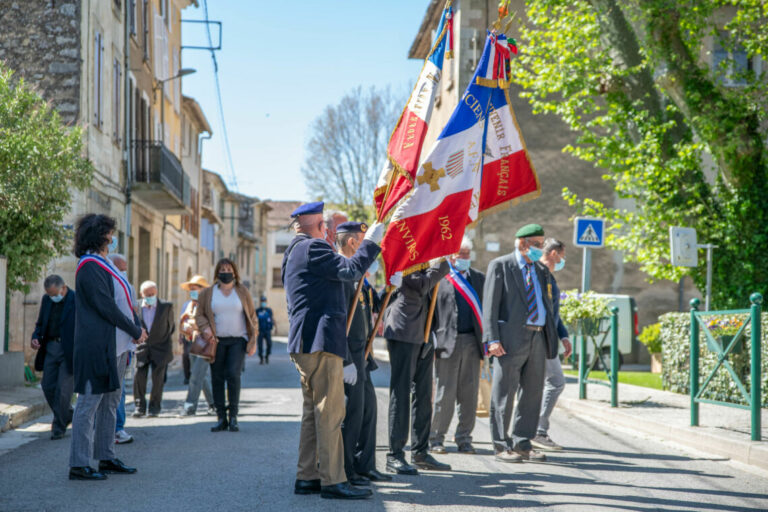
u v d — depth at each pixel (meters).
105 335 6.66
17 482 6.50
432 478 6.73
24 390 12.71
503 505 5.72
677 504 5.88
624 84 15.57
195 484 6.38
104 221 6.87
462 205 6.81
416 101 6.89
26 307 16.23
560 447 8.38
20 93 13.29
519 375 7.66
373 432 6.55
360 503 5.73
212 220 47.94
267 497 5.91
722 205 15.08
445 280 8.04
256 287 76.06
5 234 13.22
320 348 5.77
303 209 6.15
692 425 9.23
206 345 9.54
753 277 14.47
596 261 23.00
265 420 10.62
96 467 7.16
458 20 23.56
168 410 12.25
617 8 15.26
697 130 14.24
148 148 24.28
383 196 7.20
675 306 23.03
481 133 6.99
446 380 7.98
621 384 15.37
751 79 14.92
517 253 7.72
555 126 22.81
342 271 5.77
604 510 5.62
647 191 15.43
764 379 11.11
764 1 14.58
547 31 16.38
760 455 7.53
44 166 12.64
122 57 22.78
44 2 18.62
